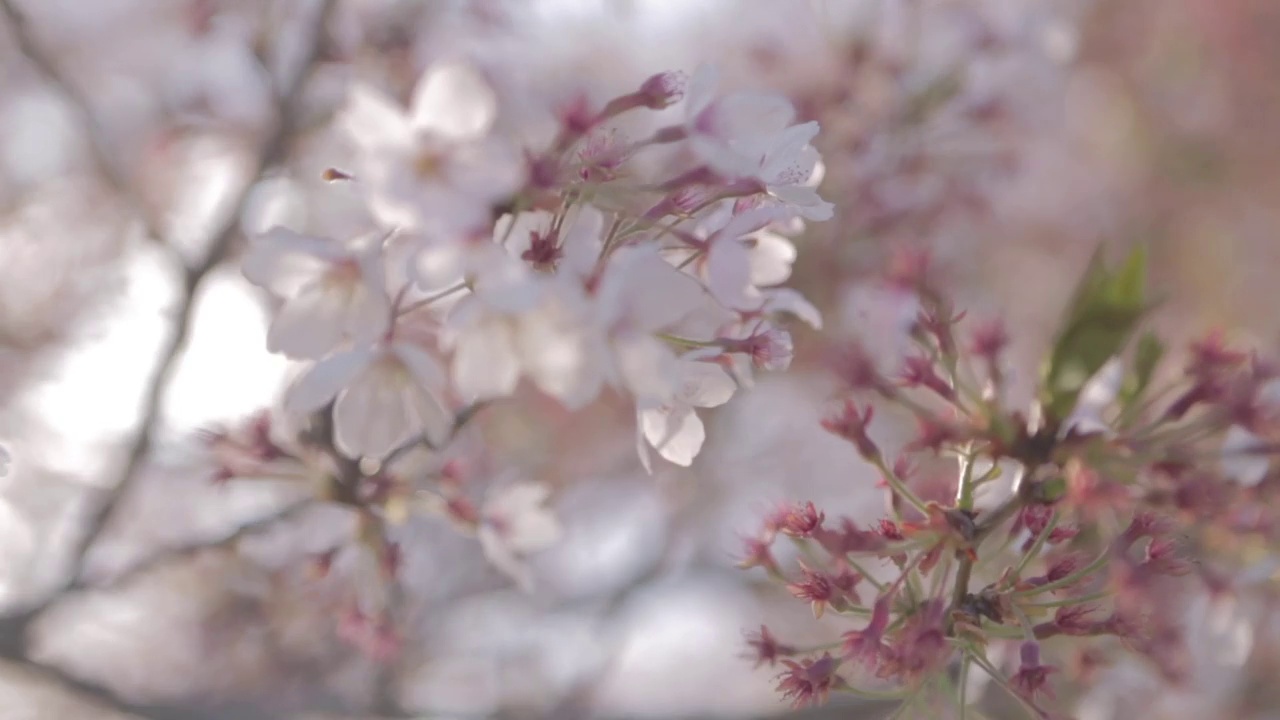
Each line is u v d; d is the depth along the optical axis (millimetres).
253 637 1187
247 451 760
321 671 1205
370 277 682
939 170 1205
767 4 1376
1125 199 2260
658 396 665
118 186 1107
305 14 1126
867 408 698
